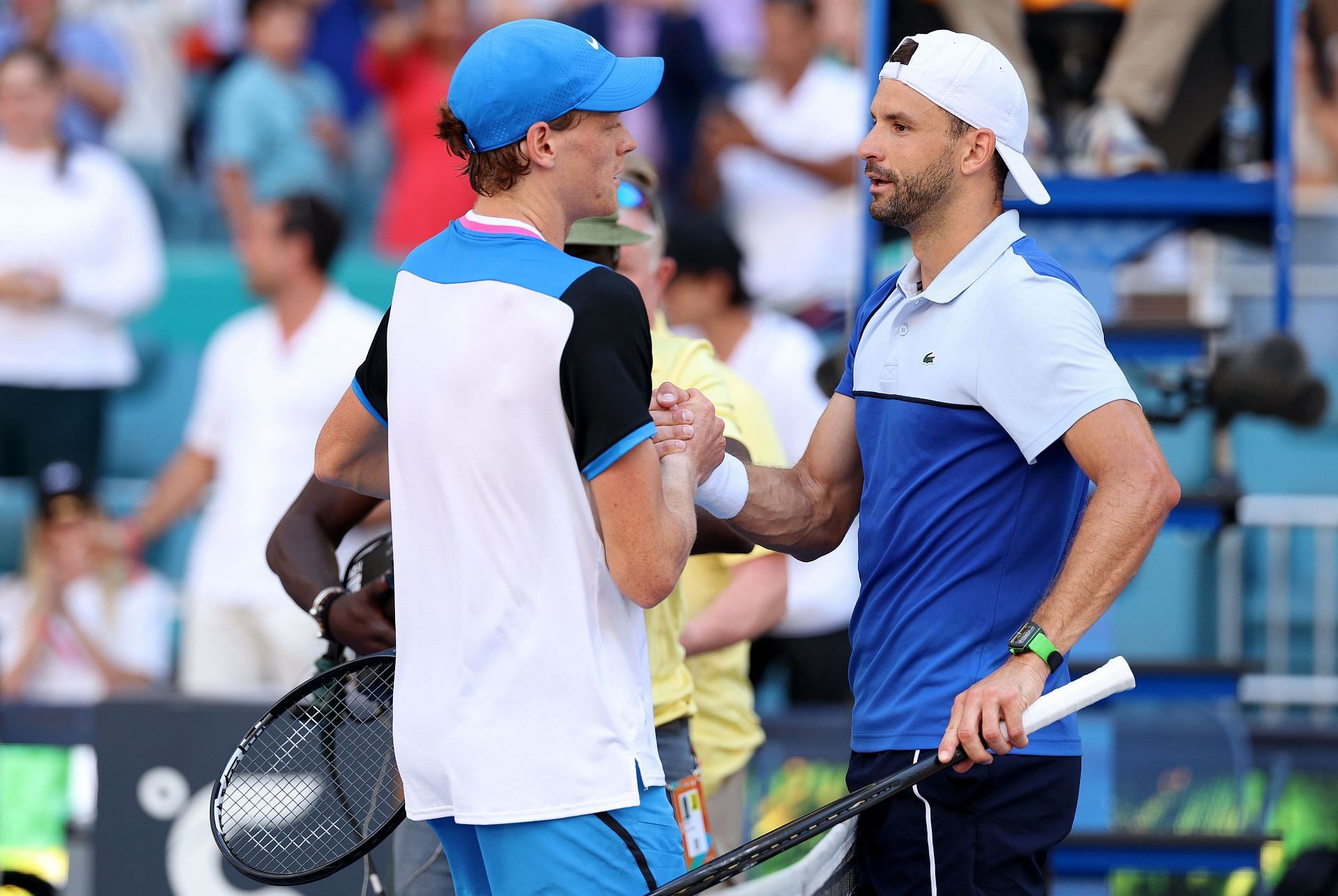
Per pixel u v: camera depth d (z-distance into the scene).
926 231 9.57
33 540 22.22
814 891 9.37
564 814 8.04
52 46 27.89
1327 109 25.06
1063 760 9.48
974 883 9.40
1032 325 9.02
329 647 10.56
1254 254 22.72
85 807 18.55
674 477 8.81
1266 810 17.41
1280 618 21.06
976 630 9.36
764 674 20.30
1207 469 19.05
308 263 21.69
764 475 10.20
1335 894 17.11
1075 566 8.80
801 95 25.75
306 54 29.48
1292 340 16.36
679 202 26.44
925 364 9.41
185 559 25.41
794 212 25.72
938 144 9.37
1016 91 9.45
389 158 29.64
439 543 8.34
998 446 9.30
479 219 8.52
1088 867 15.84
